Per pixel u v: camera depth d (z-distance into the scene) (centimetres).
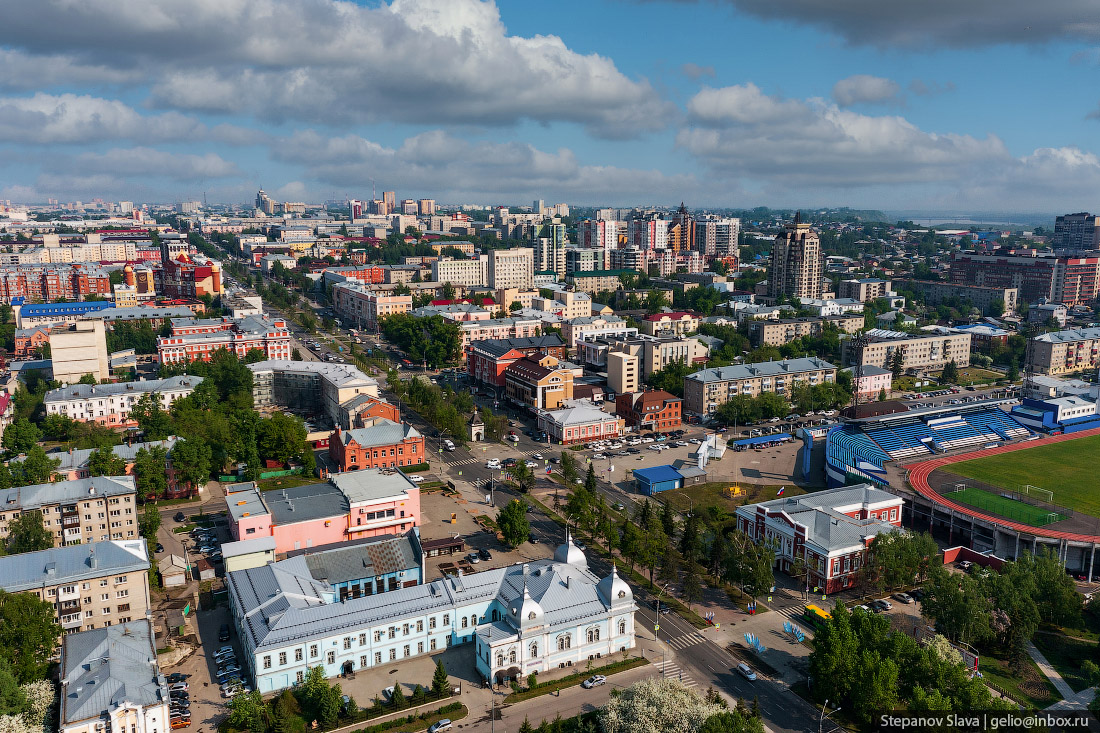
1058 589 18012
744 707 14762
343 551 19412
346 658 16400
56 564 17475
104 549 18062
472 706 15375
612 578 17338
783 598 19950
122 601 17800
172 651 16988
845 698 15412
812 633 18150
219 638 17662
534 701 15538
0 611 15450
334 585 18600
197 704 15362
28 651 15088
